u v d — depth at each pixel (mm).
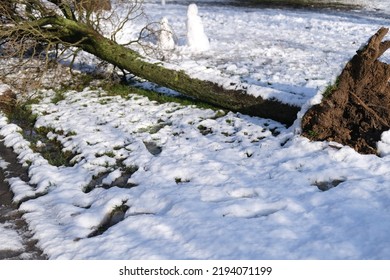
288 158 7395
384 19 20062
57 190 7102
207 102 10016
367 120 7613
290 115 8758
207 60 13461
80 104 10531
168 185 6883
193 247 5402
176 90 10023
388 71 7660
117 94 11094
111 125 9297
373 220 5535
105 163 7812
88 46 10992
